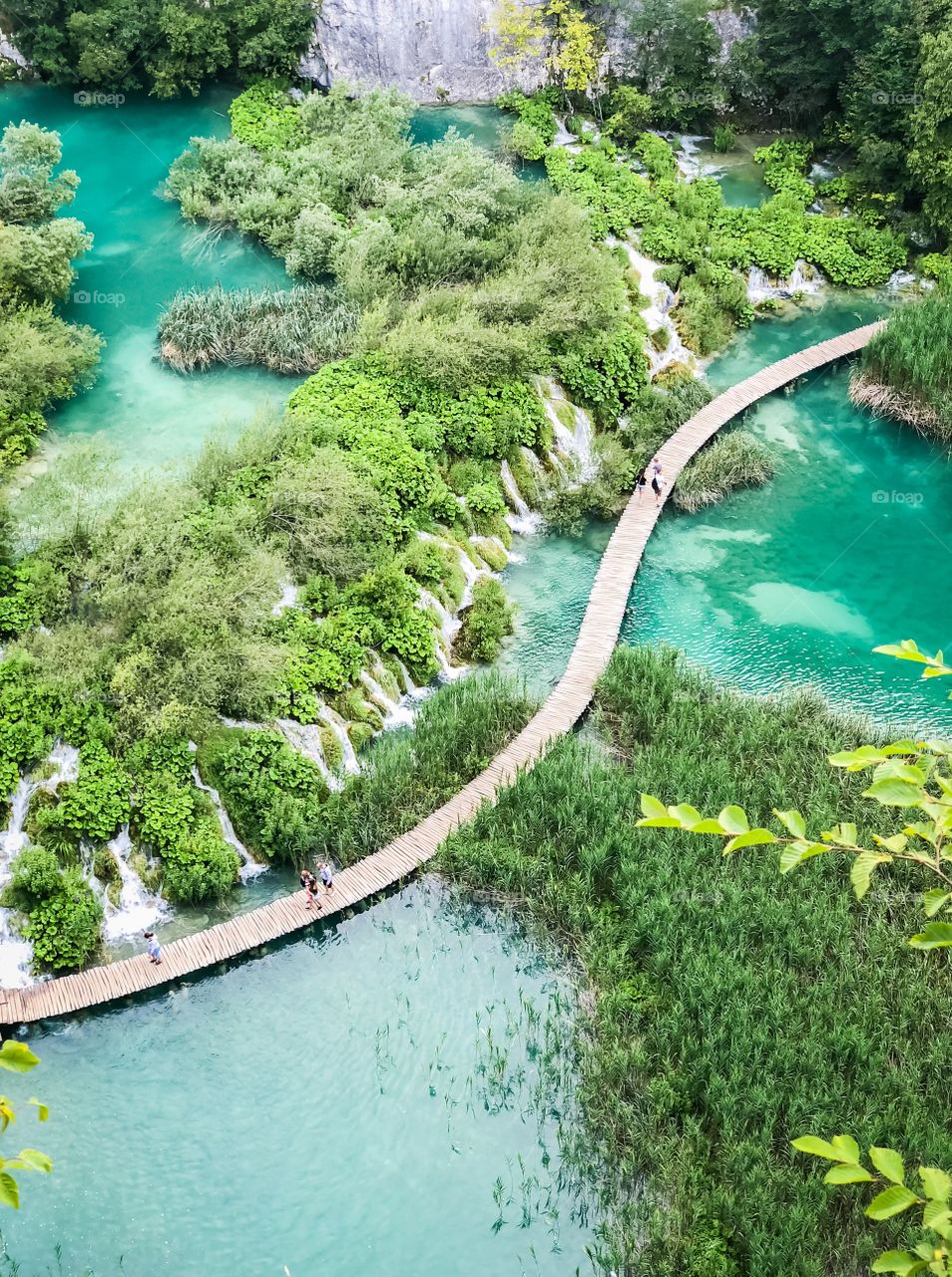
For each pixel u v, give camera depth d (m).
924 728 37.50
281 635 37.16
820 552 43.97
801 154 59.81
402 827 34.28
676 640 40.59
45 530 36.94
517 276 48.16
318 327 47.62
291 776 34.62
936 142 53.31
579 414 47.56
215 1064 29.59
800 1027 28.77
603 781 34.34
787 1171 26.25
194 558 37.12
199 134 60.16
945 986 29.98
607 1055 28.88
